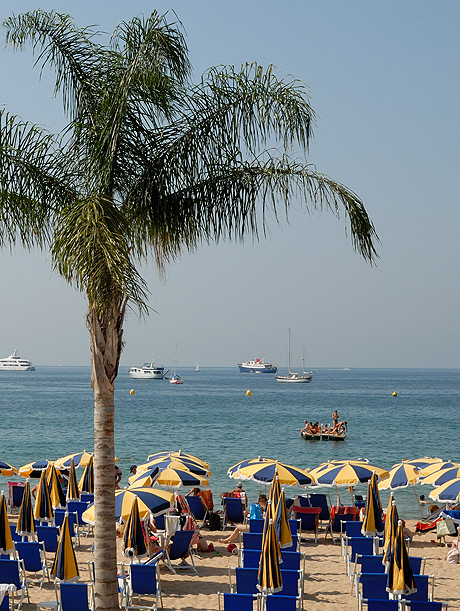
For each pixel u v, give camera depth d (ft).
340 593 65.67
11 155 56.24
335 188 55.11
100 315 49.78
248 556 64.13
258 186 55.88
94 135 55.98
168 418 335.67
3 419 318.86
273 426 294.66
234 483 139.74
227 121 55.57
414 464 101.81
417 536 93.25
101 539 54.70
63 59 57.52
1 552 62.90
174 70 54.54
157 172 56.29
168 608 60.34
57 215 57.26
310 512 87.61
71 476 94.68
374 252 55.77
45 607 54.80
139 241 57.93
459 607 62.44
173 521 74.49
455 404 487.61
